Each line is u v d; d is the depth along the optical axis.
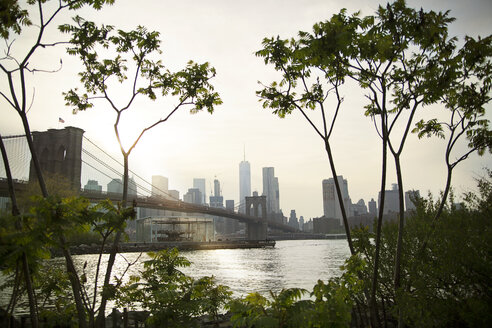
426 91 8.04
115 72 9.28
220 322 11.19
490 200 7.48
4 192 60.03
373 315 7.62
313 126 8.62
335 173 8.34
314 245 178.62
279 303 6.21
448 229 7.18
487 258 6.58
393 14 7.45
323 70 8.48
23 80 7.47
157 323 7.83
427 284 7.11
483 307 6.16
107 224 7.22
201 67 9.85
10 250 6.14
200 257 79.38
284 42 8.48
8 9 7.01
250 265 55.88
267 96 9.06
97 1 7.73
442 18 7.45
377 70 8.00
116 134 8.95
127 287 8.33
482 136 8.48
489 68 8.14
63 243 6.83
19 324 8.92
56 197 6.48
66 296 9.20
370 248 9.73
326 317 5.71
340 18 7.57
